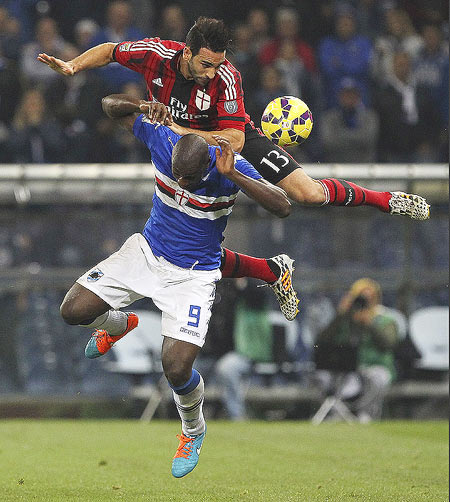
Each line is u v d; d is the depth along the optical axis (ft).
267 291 133.28
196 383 62.23
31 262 134.00
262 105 164.35
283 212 58.59
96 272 62.64
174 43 64.49
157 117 59.16
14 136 158.51
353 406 132.67
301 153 167.63
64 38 182.91
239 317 131.85
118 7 175.42
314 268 136.77
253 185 57.67
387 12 187.83
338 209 136.36
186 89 63.72
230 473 80.94
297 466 86.07
